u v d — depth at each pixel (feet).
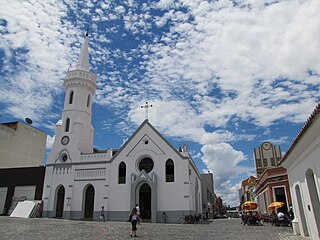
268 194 103.50
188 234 59.67
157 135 115.44
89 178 116.06
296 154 45.39
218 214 238.89
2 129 144.15
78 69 136.98
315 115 30.27
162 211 104.58
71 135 125.59
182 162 109.09
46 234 52.29
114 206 109.60
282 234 57.72
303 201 46.32
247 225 89.35
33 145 162.81
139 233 59.57
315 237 41.32
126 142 117.60
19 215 109.19
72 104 132.05
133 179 109.81
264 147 203.31
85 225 73.67
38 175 122.31
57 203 117.50
